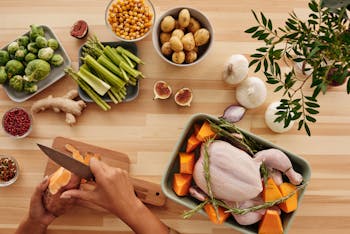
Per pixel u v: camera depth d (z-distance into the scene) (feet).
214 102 5.23
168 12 4.86
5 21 5.27
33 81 5.06
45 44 5.03
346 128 5.21
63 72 5.21
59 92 5.26
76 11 5.26
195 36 4.82
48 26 5.23
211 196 4.52
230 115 5.05
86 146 5.15
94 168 4.43
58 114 5.26
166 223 5.20
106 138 5.24
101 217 5.23
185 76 5.24
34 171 5.24
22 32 5.27
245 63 4.90
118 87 5.05
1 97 5.24
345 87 5.18
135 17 4.91
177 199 4.70
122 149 5.24
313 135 5.21
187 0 5.24
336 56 3.27
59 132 5.25
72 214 5.24
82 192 4.58
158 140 5.24
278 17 5.23
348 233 5.20
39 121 5.25
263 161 4.58
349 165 5.21
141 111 5.24
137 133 5.24
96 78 4.99
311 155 5.21
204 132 4.65
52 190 4.79
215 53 5.24
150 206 5.20
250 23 5.23
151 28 5.05
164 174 4.66
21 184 5.24
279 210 4.67
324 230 5.20
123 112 5.24
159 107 5.24
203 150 4.64
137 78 5.15
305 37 3.57
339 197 5.21
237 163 4.50
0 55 5.03
